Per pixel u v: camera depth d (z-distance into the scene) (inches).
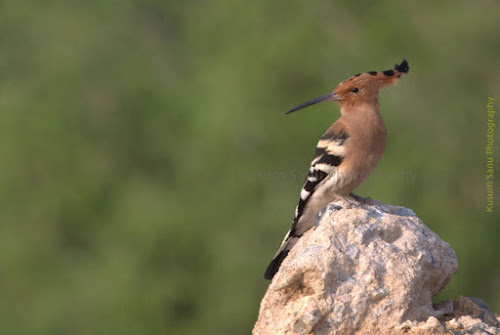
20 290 714.2
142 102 783.1
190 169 724.0
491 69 686.5
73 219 730.2
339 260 257.0
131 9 858.8
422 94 677.9
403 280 258.2
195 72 796.6
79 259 720.3
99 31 811.4
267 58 683.4
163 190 744.3
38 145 730.2
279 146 684.1
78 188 730.2
